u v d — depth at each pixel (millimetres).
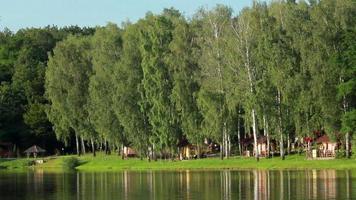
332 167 128875
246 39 148250
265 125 146250
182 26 158875
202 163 149625
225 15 155500
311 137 145750
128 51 171000
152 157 168875
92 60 189375
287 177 110625
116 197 90000
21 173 154375
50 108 199750
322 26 136750
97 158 183500
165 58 159125
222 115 149500
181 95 155625
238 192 90562
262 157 152875
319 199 79625
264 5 148125
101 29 187375
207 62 153000
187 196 88312
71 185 111375
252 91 146125
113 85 172625
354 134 133625
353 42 132625
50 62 195375
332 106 136875
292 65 139250
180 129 160750
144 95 164750
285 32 141875
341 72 134250
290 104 140000
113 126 175000
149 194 92312
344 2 138375
